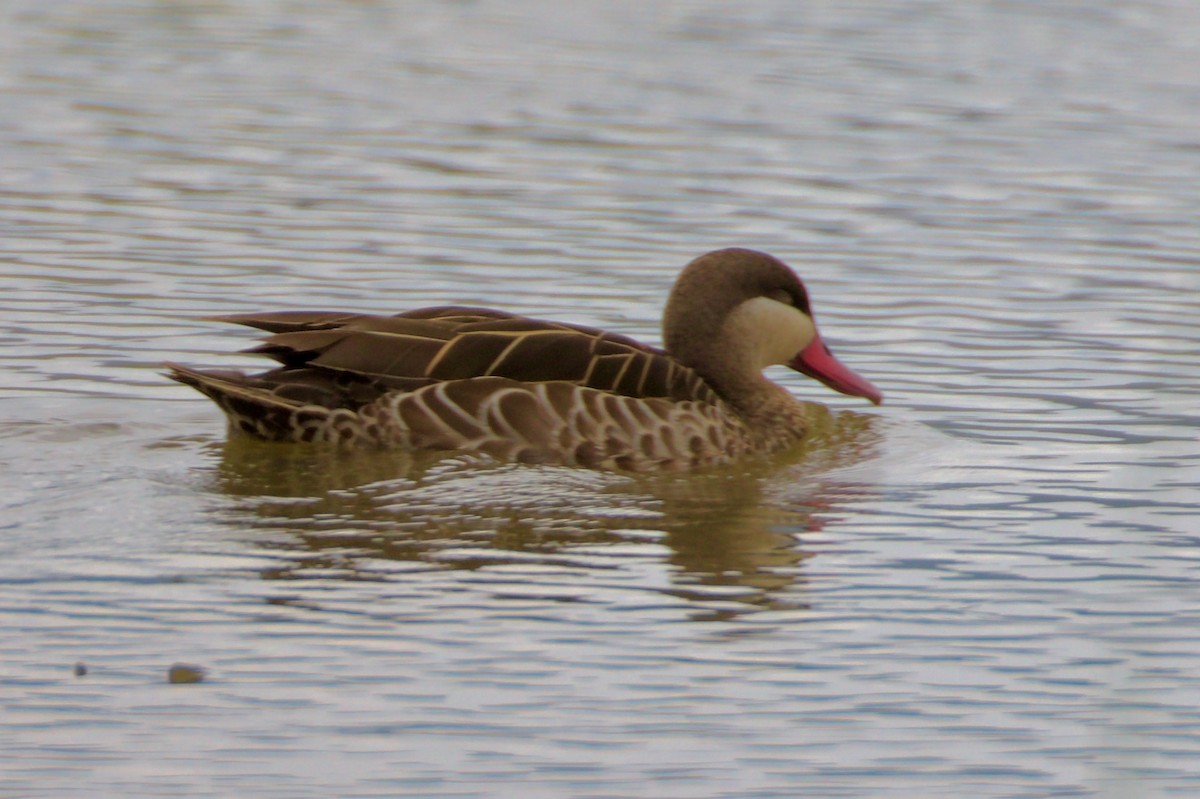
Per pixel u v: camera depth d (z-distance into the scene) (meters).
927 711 9.97
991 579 11.88
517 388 13.93
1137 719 9.91
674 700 10.03
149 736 9.47
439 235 20.42
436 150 24.14
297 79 27.97
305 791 8.96
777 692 10.16
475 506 12.96
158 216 20.92
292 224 20.73
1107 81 28.39
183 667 10.13
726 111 26.38
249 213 21.14
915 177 23.12
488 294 18.34
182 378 13.93
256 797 8.90
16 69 27.86
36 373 15.88
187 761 9.22
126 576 11.48
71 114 25.39
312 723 9.65
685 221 21.12
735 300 15.13
